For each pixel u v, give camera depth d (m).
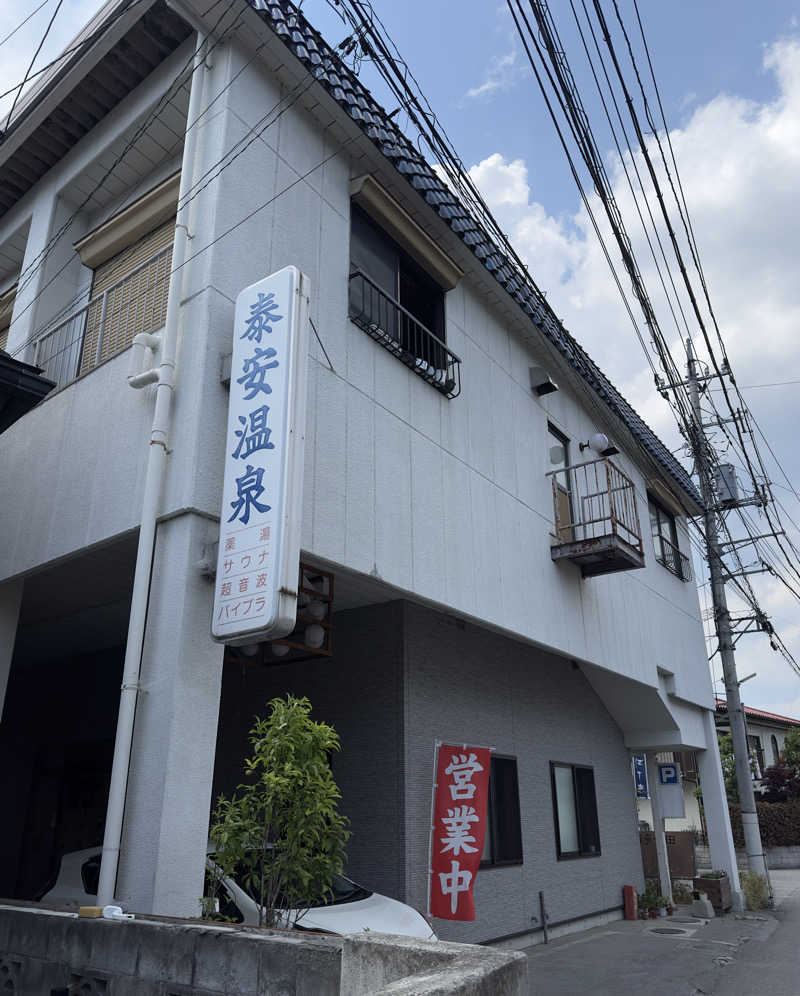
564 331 11.03
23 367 5.40
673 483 15.34
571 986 7.37
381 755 7.79
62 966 3.90
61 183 8.32
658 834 14.99
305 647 6.30
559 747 11.17
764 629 16.48
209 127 6.24
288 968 3.02
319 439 6.22
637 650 12.11
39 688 10.99
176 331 5.66
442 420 8.18
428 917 7.23
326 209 7.09
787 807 26.42
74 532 6.06
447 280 8.76
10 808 10.50
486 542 8.42
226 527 4.88
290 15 6.86
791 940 10.59
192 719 4.68
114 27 6.91
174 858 4.37
